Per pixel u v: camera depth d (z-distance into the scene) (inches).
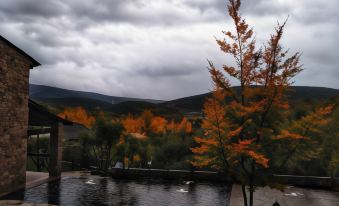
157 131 3511.3
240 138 440.1
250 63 438.6
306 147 433.1
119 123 1481.3
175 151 1974.7
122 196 696.4
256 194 692.7
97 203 633.0
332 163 949.2
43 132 957.8
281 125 445.4
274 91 426.0
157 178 927.0
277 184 426.0
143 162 1882.4
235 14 439.2
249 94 435.8
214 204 626.8
